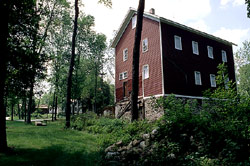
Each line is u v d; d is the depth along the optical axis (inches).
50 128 563.2
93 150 283.0
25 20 372.5
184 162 196.7
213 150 200.7
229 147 182.2
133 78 402.9
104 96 1720.0
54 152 264.2
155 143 244.5
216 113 223.3
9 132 452.8
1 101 270.7
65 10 922.7
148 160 213.3
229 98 212.5
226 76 232.1
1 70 273.7
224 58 879.1
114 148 275.0
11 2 317.7
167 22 652.7
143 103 644.1
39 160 226.1
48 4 839.1
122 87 799.7
